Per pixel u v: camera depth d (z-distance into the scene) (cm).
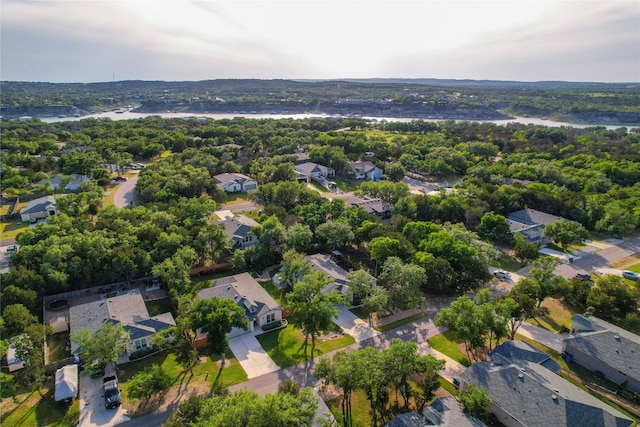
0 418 4166
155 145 16338
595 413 3778
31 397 4491
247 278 6800
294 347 5462
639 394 4581
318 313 5094
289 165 12794
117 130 19638
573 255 8556
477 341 4894
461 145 17538
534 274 6384
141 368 5003
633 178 12875
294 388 4078
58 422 4144
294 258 6762
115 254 6744
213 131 19462
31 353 4684
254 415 3247
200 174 11662
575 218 10088
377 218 9031
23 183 11894
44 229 7588
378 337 5684
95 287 6612
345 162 14362
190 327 5031
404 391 4388
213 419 3253
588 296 6206
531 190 10775
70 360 4959
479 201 9975
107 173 13000
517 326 5588
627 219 9381
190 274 7194
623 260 8319
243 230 8350
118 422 4150
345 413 4316
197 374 4900
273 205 9900
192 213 8719
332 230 7788
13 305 5347
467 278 6850
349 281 6322
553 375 4400
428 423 3872
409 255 7169
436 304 6556
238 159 15412
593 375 5003
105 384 4534
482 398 3931
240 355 5281
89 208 9856
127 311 5569
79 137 18012
